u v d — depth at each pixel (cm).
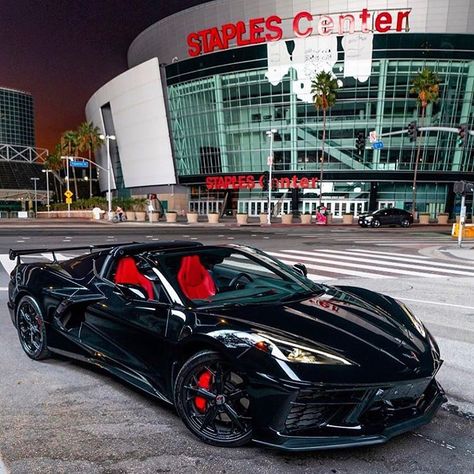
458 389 411
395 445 305
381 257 1516
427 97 5200
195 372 306
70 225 3856
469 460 288
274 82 5938
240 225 4081
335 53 5688
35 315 466
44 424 331
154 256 398
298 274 441
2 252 1537
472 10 5503
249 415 285
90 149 8350
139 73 7288
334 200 5900
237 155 6388
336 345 290
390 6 5562
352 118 5775
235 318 312
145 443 305
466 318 689
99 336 394
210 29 6259
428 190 5897
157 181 7475
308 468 275
